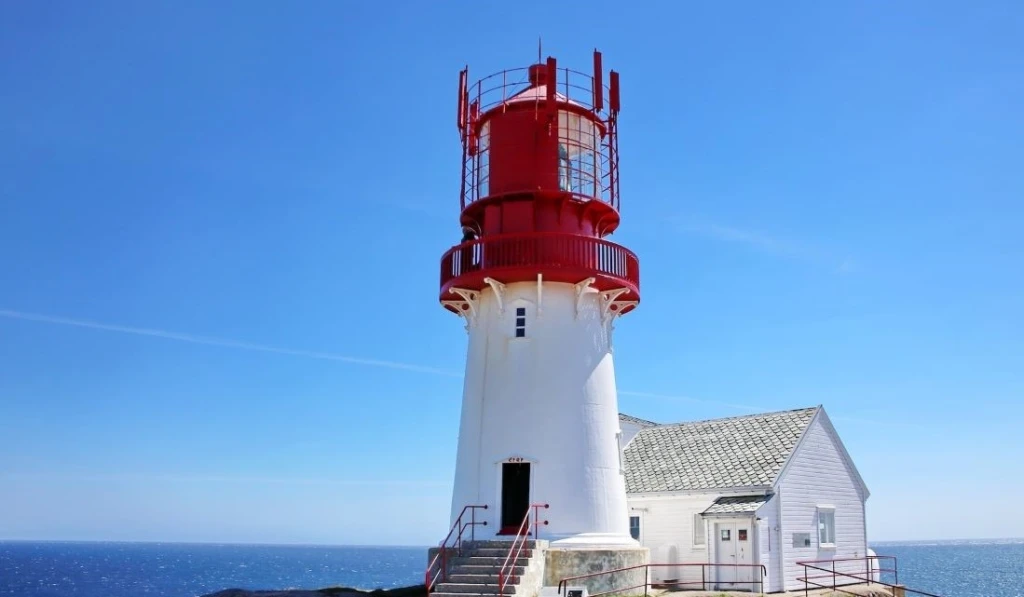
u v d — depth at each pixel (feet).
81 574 502.79
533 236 80.64
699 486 103.86
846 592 95.30
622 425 123.65
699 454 112.06
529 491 78.33
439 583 71.97
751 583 94.48
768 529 96.99
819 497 106.22
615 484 81.66
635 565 78.23
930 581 404.36
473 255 83.25
